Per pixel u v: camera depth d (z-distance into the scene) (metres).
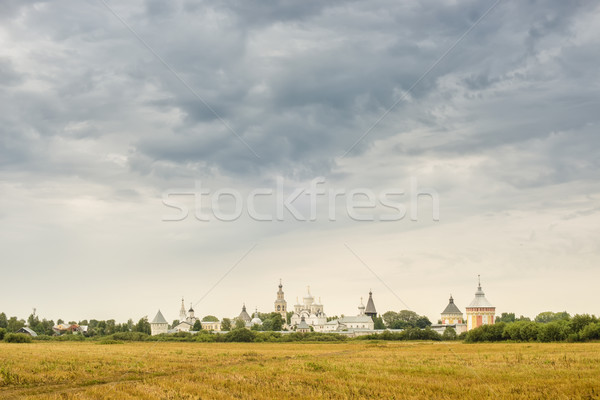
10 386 58.34
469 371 70.56
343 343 171.00
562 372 68.38
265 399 49.56
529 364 78.81
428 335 195.50
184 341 186.88
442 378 63.91
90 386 58.06
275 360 90.38
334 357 98.75
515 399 50.22
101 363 81.62
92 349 122.31
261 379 61.97
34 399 49.12
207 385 57.31
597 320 144.38
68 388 56.81
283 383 58.81
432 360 88.69
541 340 146.50
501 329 160.00
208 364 81.75
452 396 51.78
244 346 149.12
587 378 62.47
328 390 54.97
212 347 143.62
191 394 51.50
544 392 53.03
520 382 59.72
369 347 140.25
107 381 61.91
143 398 49.78
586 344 129.12
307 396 51.00
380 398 50.69
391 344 159.25
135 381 61.19
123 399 49.44
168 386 56.44
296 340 187.62
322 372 69.81
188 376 64.69
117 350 118.12
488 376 65.38
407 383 59.44
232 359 92.12
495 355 97.12
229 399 49.44
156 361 86.31
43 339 198.88
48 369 71.38
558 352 101.50
